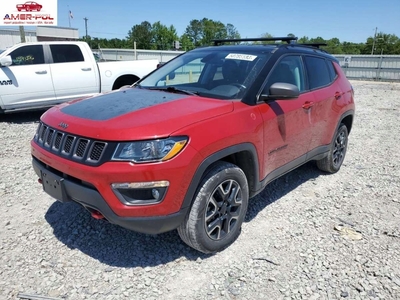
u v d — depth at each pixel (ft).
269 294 7.95
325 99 13.25
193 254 9.41
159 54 110.22
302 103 11.82
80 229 10.52
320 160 15.20
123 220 7.64
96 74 27.35
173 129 7.75
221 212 9.15
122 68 28.55
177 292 7.97
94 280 8.29
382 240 10.25
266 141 10.11
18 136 21.58
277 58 11.26
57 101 26.23
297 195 13.43
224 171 8.78
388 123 28.94
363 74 86.89
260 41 14.39
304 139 12.28
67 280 8.27
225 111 9.01
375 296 7.91
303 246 9.86
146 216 7.68
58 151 8.40
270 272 8.70
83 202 8.06
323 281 8.39
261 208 12.21
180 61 13.10
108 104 9.38
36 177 14.62
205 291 8.02
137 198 7.65
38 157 9.17
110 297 7.75
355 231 10.75
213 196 8.84
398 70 82.17
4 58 23.76
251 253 9.49
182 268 8.82
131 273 8.58
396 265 9.04
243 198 9.71
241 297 7.84
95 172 7.50
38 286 8.02
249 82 10.24
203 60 12.11
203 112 8.61
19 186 13.62
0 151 18.24
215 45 14.32
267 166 10.50
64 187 8.38
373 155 19.31
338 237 10.36
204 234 8.70
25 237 10.03
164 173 7.50
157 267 8.84
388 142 22.39
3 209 11.69
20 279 8.23
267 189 13.92
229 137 8.64
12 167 15.80
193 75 11.70
